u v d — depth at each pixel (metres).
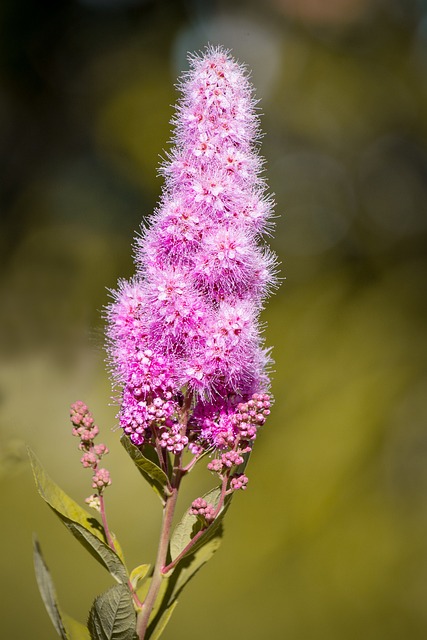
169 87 12.90
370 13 12.43
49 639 8.88
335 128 12.33
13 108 13.02
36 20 13.05
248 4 12.84
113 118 12.92
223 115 3.28
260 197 3.36
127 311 3.32
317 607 8.96
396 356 10.05
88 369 9.52
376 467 9.37
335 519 9.14
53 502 3.41
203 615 8.83
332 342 10.17
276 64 12.55
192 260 3.29
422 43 12.31
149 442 3.46
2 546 9.02
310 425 9.48
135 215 12.41
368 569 9.05
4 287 10.95
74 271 11.46
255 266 3.31
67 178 12.88
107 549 3.34
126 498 9.08
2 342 9.40
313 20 12.51
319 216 11.96
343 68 12.37
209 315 3.25
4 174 12.83
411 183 12.05
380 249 11.62
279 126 12.38
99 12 13.30
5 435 4.75
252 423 3.35
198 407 3.40
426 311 10.65
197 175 3.25
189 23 13.17
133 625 3.23
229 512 9.20
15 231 12.45
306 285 11.18
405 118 12.17
